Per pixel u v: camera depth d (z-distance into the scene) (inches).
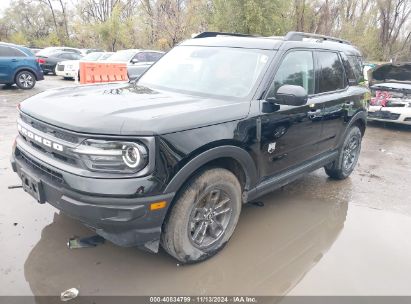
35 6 1777.8
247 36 177.2
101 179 99.5
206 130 113.3
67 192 103.5
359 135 211.6
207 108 118.4
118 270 118.3
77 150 101.1
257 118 130.4
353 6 1174.3
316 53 169.2
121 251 127.7
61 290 107.6
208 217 124.5
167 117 106.6
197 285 114.3
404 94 329.7
